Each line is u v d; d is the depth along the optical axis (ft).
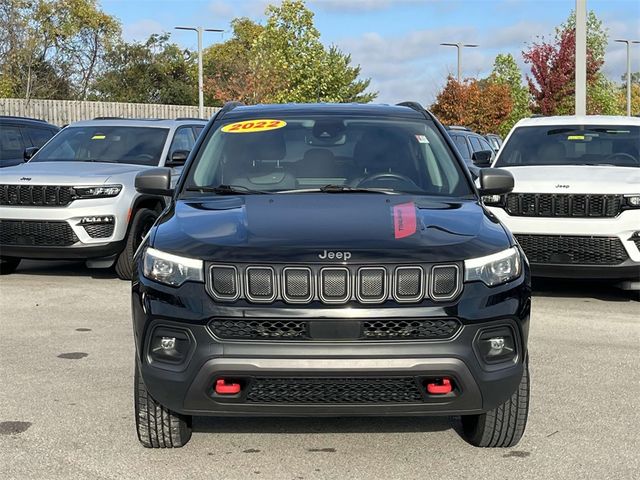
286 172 17.72
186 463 14.88
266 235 14.23
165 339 13.79
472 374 13.41
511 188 18.48
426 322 13.44
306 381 13.29
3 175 32.63
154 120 39.09
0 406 18.01
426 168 17.97
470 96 137.28
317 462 14.98
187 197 17.02
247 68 129.80
